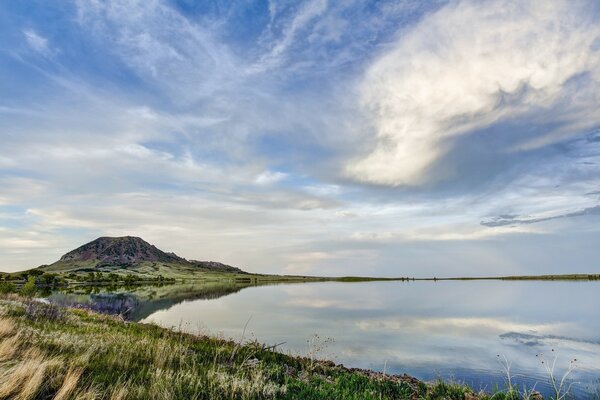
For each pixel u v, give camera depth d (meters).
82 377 7.96
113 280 190.62
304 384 10.13
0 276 135.25
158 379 8.06
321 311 46.28
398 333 28.14
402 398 10.58
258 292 99.12
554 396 12.66
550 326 30.78
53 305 22.06
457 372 16.55
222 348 14.48
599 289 87.69
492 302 56.94
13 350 9.01
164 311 45.00
